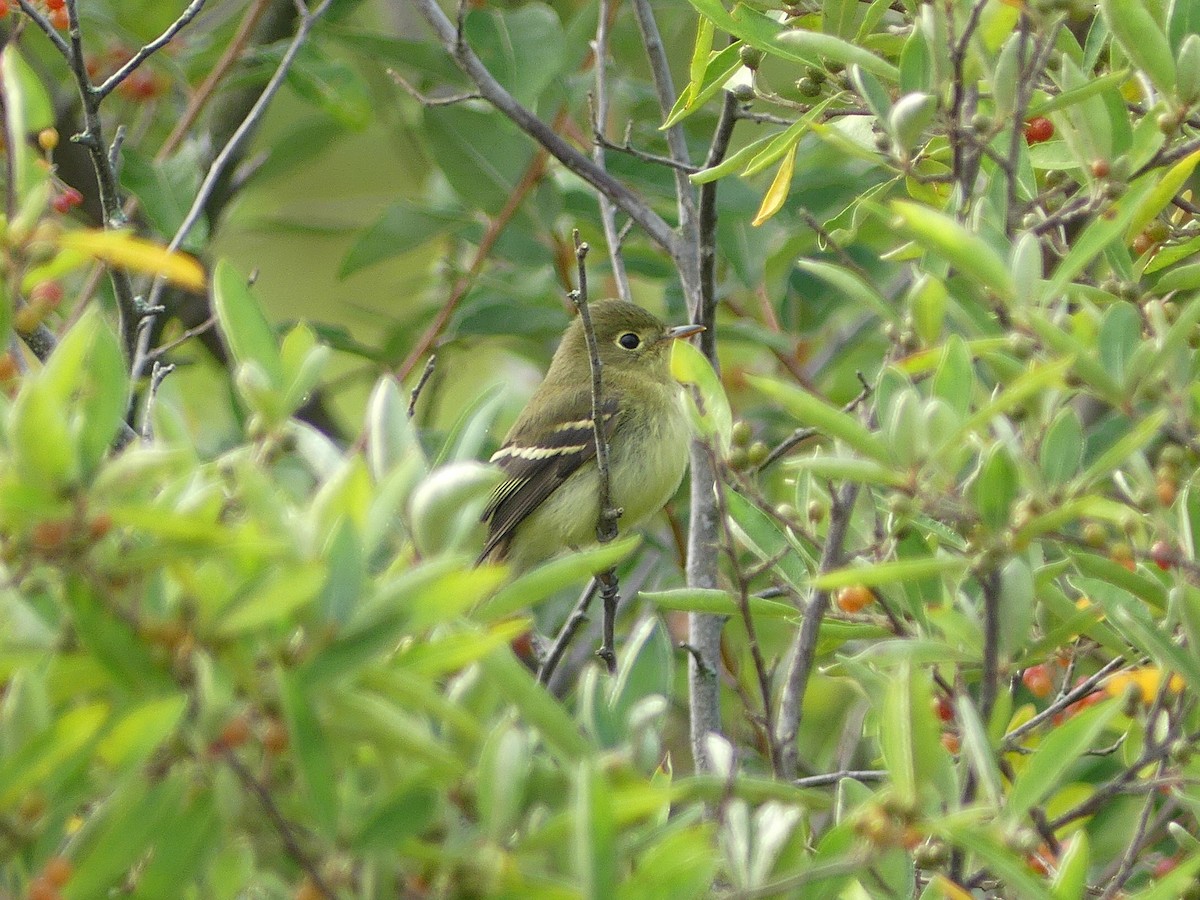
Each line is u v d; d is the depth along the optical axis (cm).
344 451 1486
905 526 888
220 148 1709
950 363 789
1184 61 914
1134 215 917
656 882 626
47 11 1235
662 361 1579
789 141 1061
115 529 618
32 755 568
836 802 881
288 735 598
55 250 678
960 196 909
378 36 1478
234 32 1697
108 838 590
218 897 640
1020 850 711
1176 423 808
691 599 962
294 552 616
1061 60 1015
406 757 649
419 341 1596
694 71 1109
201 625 591
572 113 1541
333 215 2014
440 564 615
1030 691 1194
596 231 1664
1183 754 827
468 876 618
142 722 563
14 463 573
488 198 1566
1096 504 798
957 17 970
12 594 618
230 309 777
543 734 676
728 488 1034
